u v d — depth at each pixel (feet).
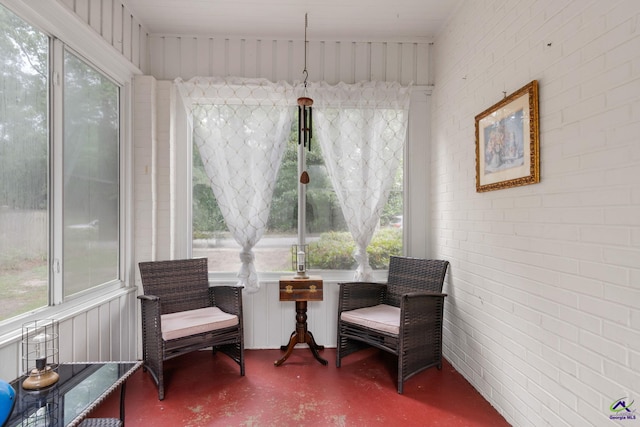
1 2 4.98
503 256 6.27
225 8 8.16
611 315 4.07
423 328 7.57
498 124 6.29
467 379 7.60
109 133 7.93
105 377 5.02
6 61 5.09
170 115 9.16
